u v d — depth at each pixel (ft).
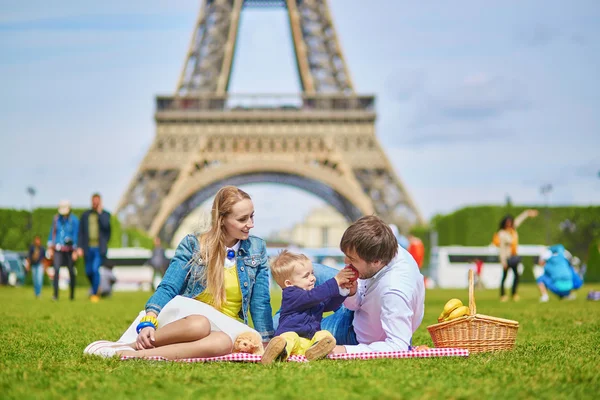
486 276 252.83
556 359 36.14
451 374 30.66
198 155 288.10
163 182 284.00
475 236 282.15
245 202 37.22
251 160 292.40
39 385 28.43
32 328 58.39
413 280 37.37
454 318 40.75
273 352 34.09
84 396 26.02
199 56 310.45
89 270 112.06
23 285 240.53
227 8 315.58
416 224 286.87
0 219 269.44
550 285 113.60
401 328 36.91
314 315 37.76
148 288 240.12
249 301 38.42
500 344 39.04
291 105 298.15
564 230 282.56
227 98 297.74
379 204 287.69
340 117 295.89
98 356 35.73
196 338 35.17
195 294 37.47
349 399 25.32
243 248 38.01
